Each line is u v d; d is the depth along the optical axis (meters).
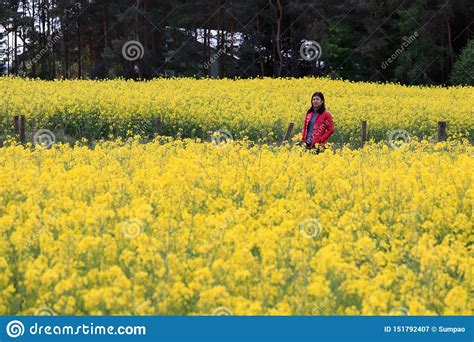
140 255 6.01
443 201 8.53
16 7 76.44
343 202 8.53
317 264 5.80
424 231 7.87
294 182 10.21
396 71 62.69
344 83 40.22
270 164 10.97
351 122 25.19
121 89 34.25
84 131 24.53
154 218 7.63
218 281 5.63
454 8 60.56
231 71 65.69
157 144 14.95
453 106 29.56
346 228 7.09
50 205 8.05
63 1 69.88
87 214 7.11
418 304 5.02
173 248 6.35
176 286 5.29
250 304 5.12
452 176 9.70
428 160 11.57
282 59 67.31
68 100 25.03
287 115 25.55
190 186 9.49
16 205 8.06
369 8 62.47
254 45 64.81
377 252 6.85
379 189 9.07
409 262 6.23
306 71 67.38
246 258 5.83
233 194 9.46
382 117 25.84
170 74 67.88
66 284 5.22
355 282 5.39
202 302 5.05
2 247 6.30
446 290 5.54
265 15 64.62
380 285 5.58
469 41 60.53
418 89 39.22
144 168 11.41
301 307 5.16
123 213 7.47
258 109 26.56
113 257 6.18
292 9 62.47
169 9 67.00
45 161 11.34
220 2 64.38
